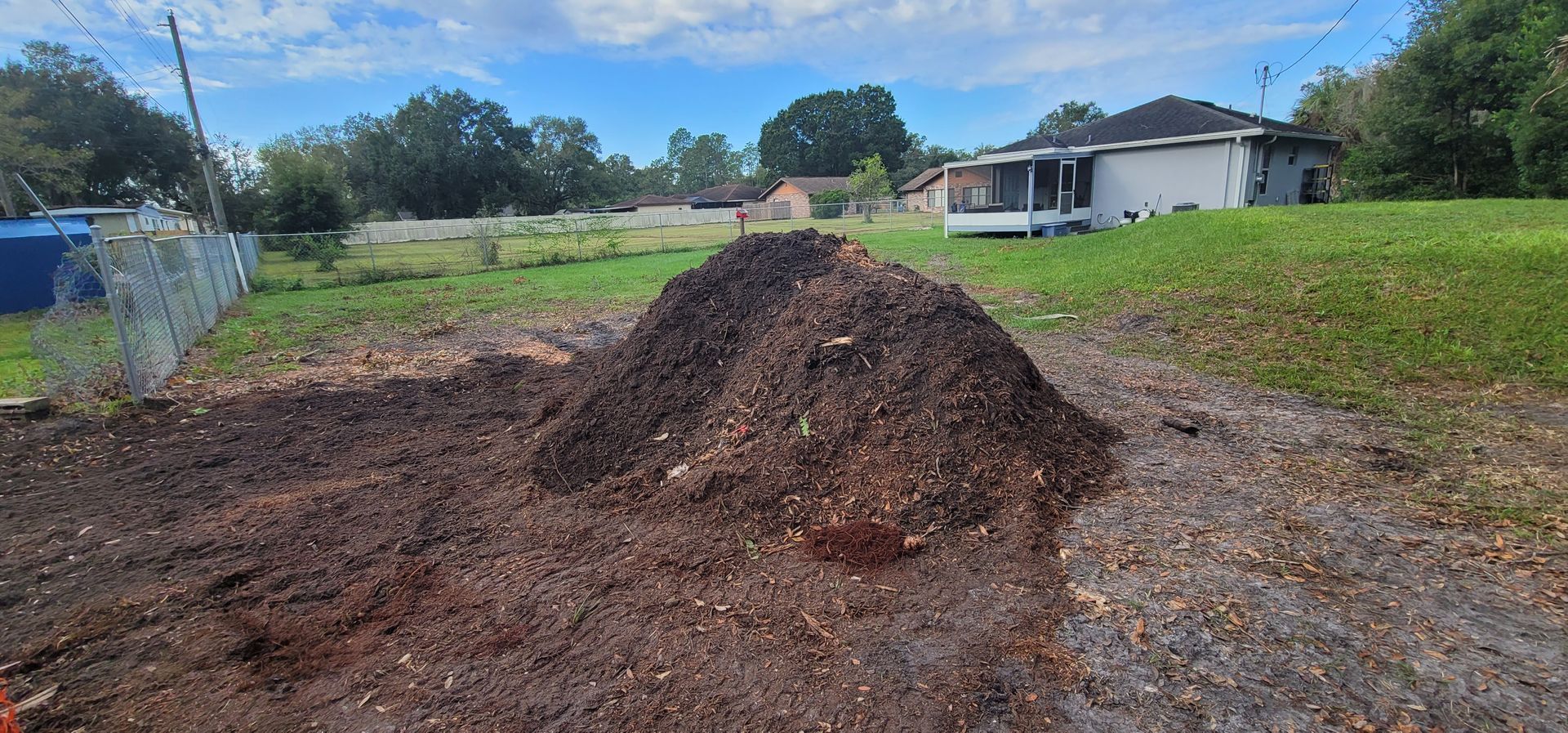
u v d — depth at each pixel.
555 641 2.55
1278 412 5.01
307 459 4.60
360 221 36.72
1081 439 4.19
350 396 6.23
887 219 38.19
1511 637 2.43
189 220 41.94
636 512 3.58
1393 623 2.53
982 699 2.18
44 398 5.64
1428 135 18.09
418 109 48.88
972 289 11.02
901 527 3.24
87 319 6.56
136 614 2.79
